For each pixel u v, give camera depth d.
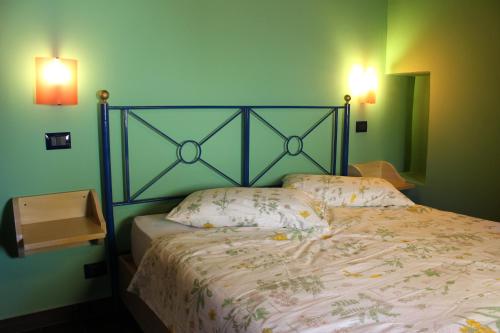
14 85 2.31
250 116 3.07
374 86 3.61
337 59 3.44
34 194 2.43
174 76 2.75
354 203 2.91
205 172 2.94
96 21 2.48
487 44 3.04
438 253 2.05
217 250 2.07
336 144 3.54
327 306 1.51
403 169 4.03
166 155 2.78
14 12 2.27
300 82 3.27
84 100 2.50
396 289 1.65
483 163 3.14
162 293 2.02
